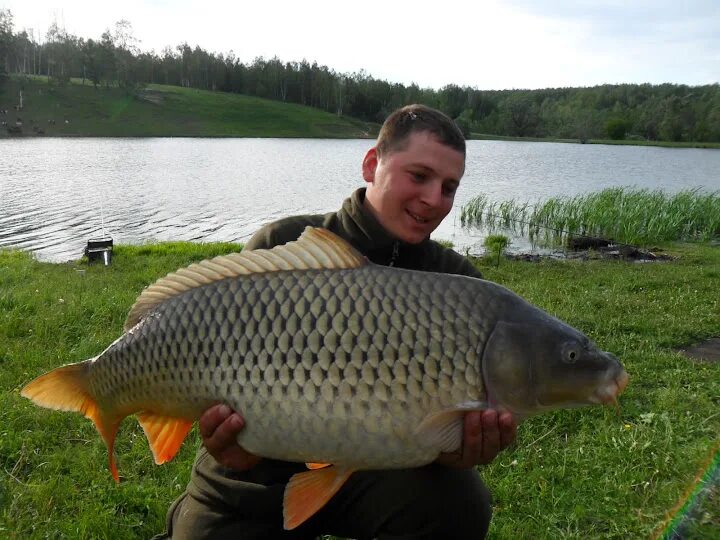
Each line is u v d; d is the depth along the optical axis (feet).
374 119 351.87
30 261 39.45
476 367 6.64
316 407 6.59
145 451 12.71
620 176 141.79
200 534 7.97
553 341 6.75
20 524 10.21
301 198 91.35
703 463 12.09
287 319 6.66
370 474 7.86
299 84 352.90
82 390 7.68
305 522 8.13
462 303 6.75
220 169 134.10
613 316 23.47
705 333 21.80
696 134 334.85
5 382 16.12
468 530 7.91
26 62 320.70
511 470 12.30
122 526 10.57
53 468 12.09
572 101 395.14
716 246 49.78
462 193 102.37
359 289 6.70
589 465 12.46
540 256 45.06
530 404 6.78
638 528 10.50
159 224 64.64
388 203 8.24
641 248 47.80
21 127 232.12
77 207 75.10
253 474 7.95
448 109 366.02
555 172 151.33
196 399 6.98
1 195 83.82
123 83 304.91
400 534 7.81
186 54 357.00
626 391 15.84
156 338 7.09
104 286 28.81
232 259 7.14
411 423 6.59
